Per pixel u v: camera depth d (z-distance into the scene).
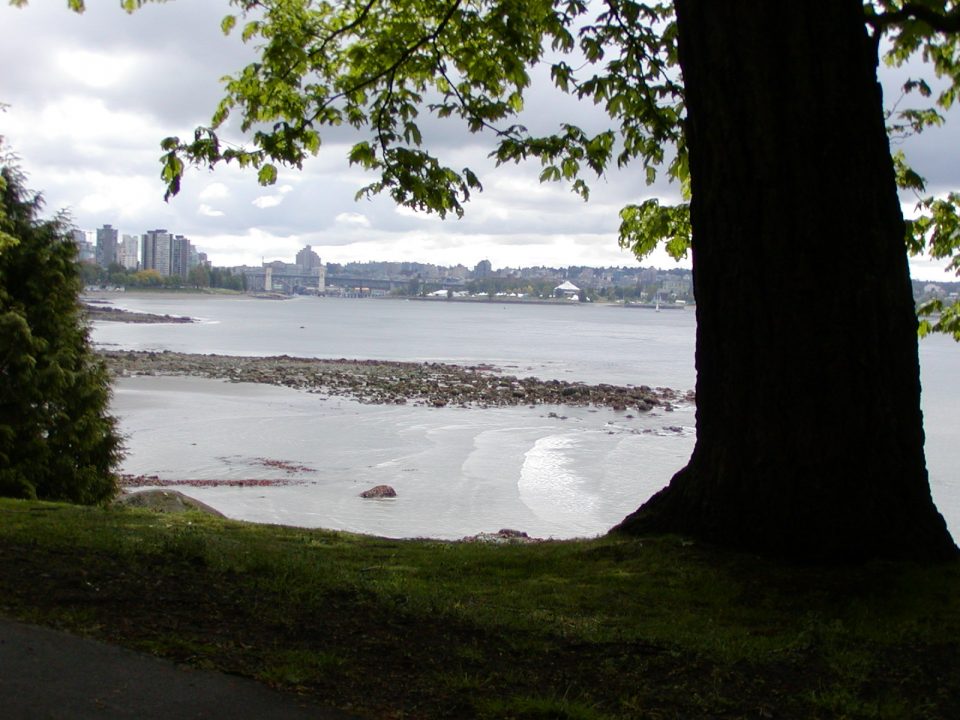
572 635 5.58
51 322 17.09
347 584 6.44
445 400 47.00
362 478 26.55
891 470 6.98
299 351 87.81
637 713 4.49
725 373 7.35
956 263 12.54
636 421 41.44
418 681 4.73
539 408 45.34
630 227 11.98
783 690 4.88
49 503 10.89
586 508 23.66
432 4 11.54
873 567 6.74
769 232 6.97
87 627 5.14
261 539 8.80
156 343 94.00
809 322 6.92
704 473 7.63
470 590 6.70
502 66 11.36
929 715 4.62
